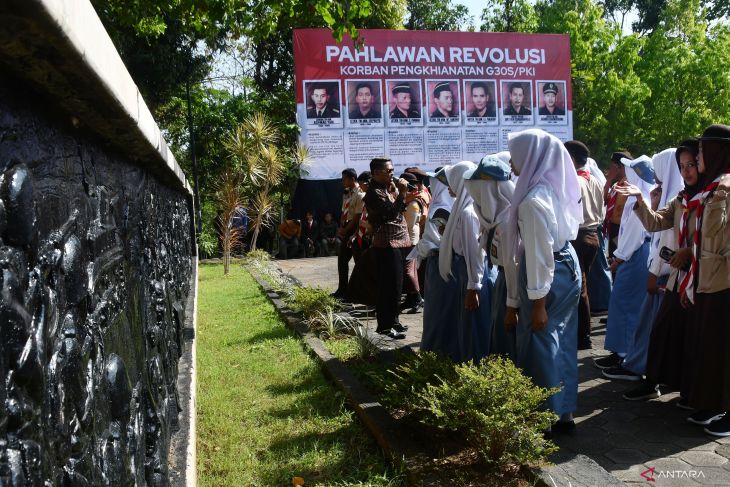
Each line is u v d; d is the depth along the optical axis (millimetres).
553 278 3309
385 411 3715
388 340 5570
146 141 1996
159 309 2799
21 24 832
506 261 3492
